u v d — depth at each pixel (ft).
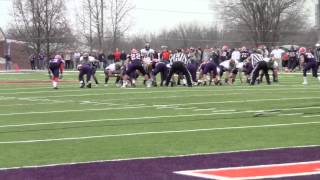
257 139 104.27
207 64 274.98
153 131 116.26
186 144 99.19
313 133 111.65
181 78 280.10
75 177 71.97
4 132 116.47
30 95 219.61
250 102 179.63
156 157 86.22
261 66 274.98
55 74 260.21
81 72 264.72
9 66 628.28
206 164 80.33
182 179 70.90
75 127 123.75
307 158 84.48
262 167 78.18
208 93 219.20
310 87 255.50
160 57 304.91
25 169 77.51
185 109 160.97
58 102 187.52
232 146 96.58
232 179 70.90
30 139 106.52
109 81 324.19
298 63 449.48
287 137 106.42
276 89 241.55
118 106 171.73
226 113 149.38
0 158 86.74
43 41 644.27
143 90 239.71
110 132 115.34
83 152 91.76
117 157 86.94
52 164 81.41
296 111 152.15
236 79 331.57
